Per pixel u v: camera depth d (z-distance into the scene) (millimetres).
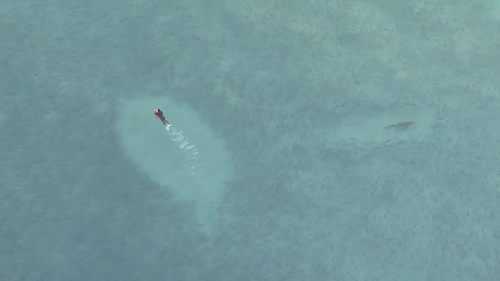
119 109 66062
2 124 65188
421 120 65250
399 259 58875
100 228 60344
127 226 60438
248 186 62156
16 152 63812
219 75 67875
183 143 64125
